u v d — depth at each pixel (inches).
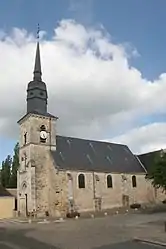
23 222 1238.9
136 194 1807.3
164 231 789.9
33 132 1568.7
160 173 1184.2
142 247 598.9
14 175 2124.8
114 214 1406.3
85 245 642.2
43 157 1571.1
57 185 1517.0
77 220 1238.9
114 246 618.2
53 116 1654.8
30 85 1668.3
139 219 1128.2
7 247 654.5
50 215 1485.0
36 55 1734.7
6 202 1534.2
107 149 1911.9
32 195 1480.1
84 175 1612.9
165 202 1852.9
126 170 1823.3
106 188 1681.8
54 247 630.5
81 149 1761.8
